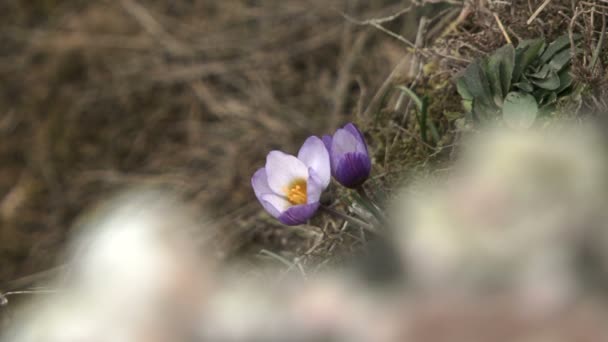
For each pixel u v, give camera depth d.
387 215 0.99
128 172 1.66
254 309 0.55
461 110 1.16
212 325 0.52
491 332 0.52
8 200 1.68
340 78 1.54
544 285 0.53
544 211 0.57
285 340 0.54
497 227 0.56
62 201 1.65
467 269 0.54
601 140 0.63
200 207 1.46
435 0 1.24
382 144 1.19
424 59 1.21
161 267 0.52
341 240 1.07
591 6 1.10
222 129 1.64
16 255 1.58
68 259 1.39
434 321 0.53
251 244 1.27
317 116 1.57
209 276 0.53
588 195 0.58
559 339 0.52
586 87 1.05
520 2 1.16
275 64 1.69
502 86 1.06
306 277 1.05
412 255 0.57
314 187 0.95
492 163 0.60
